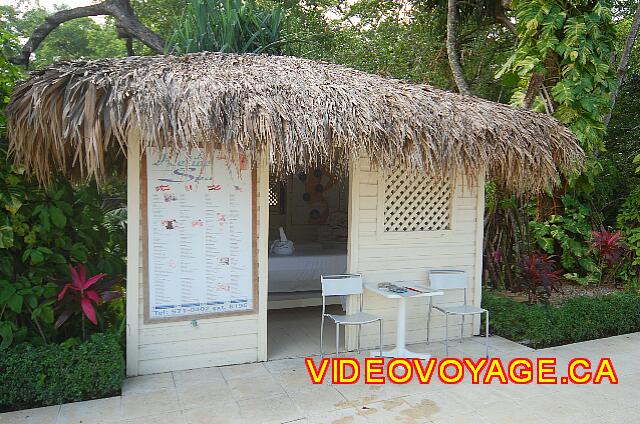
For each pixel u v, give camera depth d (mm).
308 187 8719
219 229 4383
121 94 3463
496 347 5184
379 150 4156
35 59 14297
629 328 5898
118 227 5090
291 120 3797
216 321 4418
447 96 5129
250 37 7227
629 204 8172
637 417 3629
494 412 3660
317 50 10266
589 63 6527
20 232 4016
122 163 5051
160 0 12469
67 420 3402
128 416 3477
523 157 4754
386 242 5051
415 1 9906
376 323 5070
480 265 5504
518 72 6656
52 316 3932
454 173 4633
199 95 3635
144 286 4180
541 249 8023
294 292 6617
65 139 3549
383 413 3602
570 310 5543
